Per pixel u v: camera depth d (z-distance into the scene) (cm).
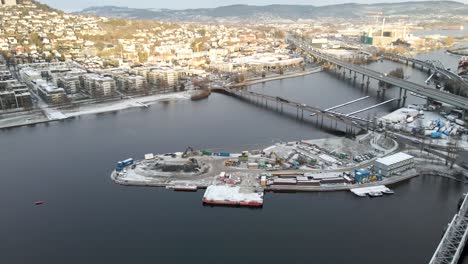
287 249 19775
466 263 18475
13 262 19062
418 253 19262
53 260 19212
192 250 19812
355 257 19088
